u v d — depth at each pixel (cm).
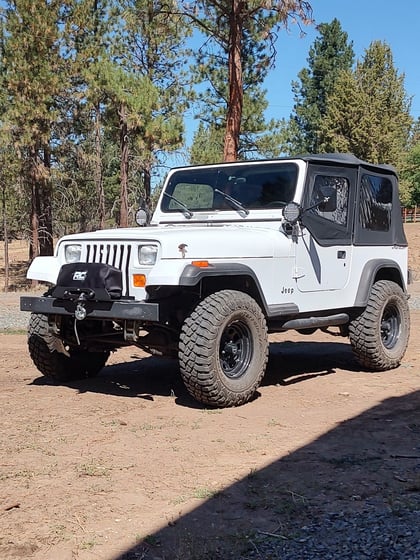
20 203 2989
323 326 726
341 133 4581
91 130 2841
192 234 599
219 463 460
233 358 621
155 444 500
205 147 2652
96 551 335
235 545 340
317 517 373
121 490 411
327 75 5994
